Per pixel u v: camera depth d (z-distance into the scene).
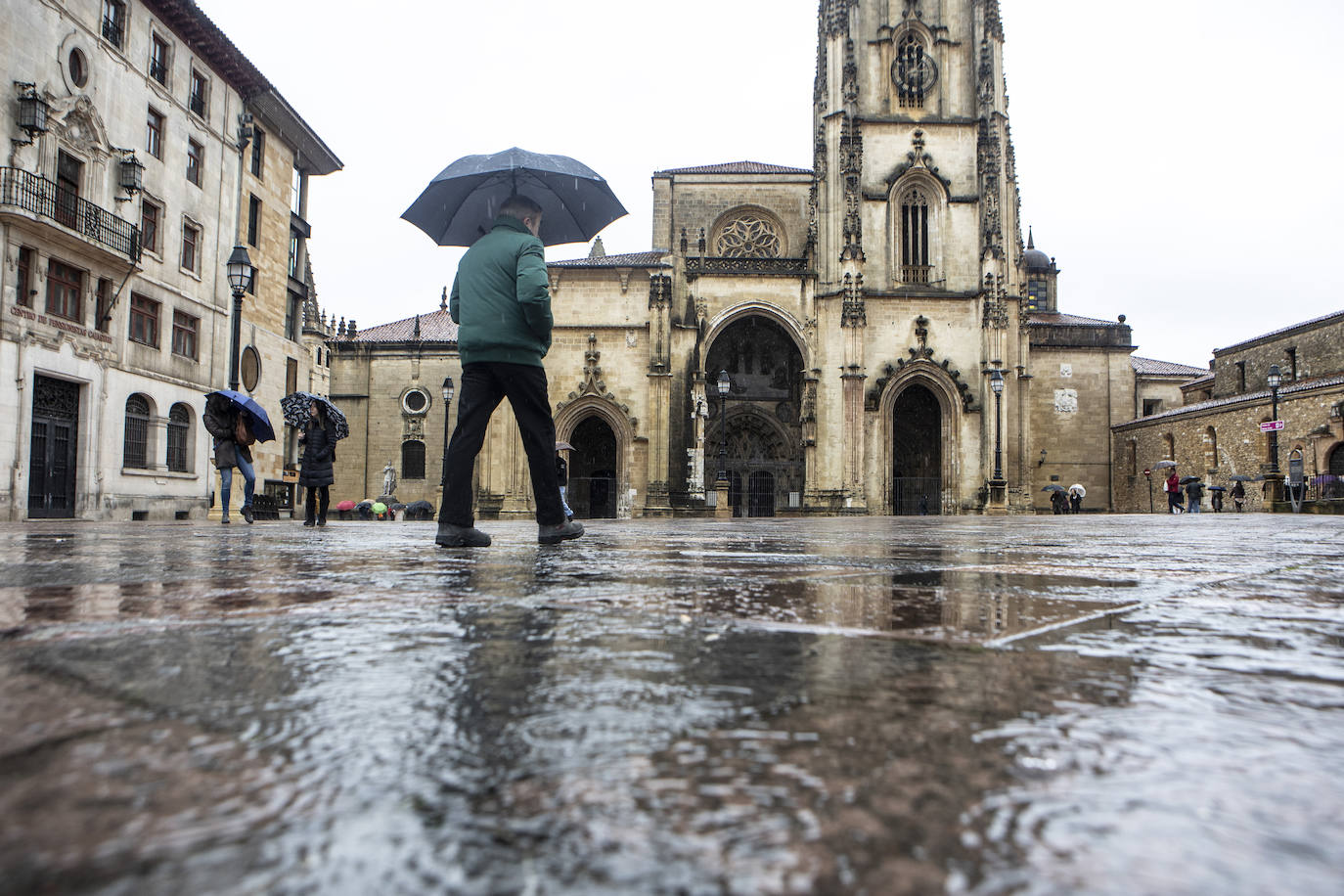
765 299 48.03
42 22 25.94
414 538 9.20
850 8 47.84
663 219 52.78
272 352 40.94
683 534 11.02
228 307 36.41
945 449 46.69
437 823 0.84
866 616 2.49
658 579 3.73
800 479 51.06
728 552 6.21
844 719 1.28
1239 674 1.66
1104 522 19.61
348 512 46.53
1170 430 57.12
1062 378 60.72
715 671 1.66
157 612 2.53
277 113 40.88
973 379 46.62
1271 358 58.72
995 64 47.78
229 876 0.68
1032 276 72.50
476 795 0.93
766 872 0.71
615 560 5.04
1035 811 0.88
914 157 47.50
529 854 0.76
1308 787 0.96
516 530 12.34
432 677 1.59
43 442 26.33
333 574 3.97
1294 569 4.59
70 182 27.56
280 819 0.83
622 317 48.19
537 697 1.43
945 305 46.97
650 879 0.70
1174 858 0.74
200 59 34.56
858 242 45.94
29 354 25.25
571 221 9.40
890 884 0.68
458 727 1.23
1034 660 1.79
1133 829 0.82
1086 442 60.25
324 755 1.07
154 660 1.73
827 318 46.66
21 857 0.70
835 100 47.59
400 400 52.91
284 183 42.66
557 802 0.91
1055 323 62.38
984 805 0.90
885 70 48.56
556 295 48.50
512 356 6.57
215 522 17.75
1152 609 2.70
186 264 34.03
